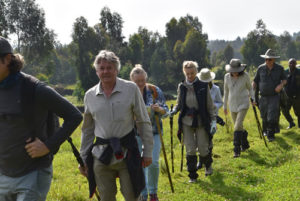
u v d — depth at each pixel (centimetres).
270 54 874
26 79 284
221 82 7575
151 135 369
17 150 281
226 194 561
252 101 848
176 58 8994
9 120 277
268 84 888
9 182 286
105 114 345
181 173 682
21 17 6075
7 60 276
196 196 554
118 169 350
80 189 587
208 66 8938
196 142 637
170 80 8819
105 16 8644
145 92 513
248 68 9981
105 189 361
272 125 896
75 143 1008
